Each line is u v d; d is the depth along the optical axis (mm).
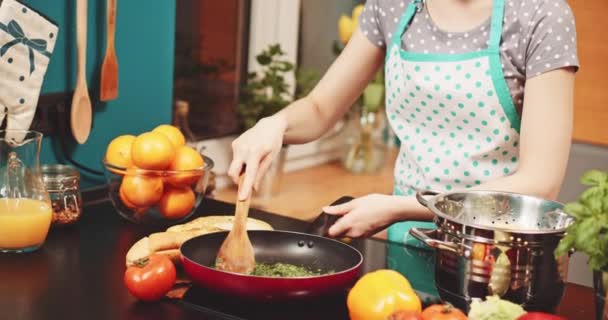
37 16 1669
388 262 1535
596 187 1076
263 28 3371
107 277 1412
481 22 1632
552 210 1357
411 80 1702
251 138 1549
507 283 1233
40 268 1437
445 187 1737
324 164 3797
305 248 1447
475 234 1232
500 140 1663
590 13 2033
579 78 2068
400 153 1849
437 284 1326
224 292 1271
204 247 1413
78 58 1789
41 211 1514
